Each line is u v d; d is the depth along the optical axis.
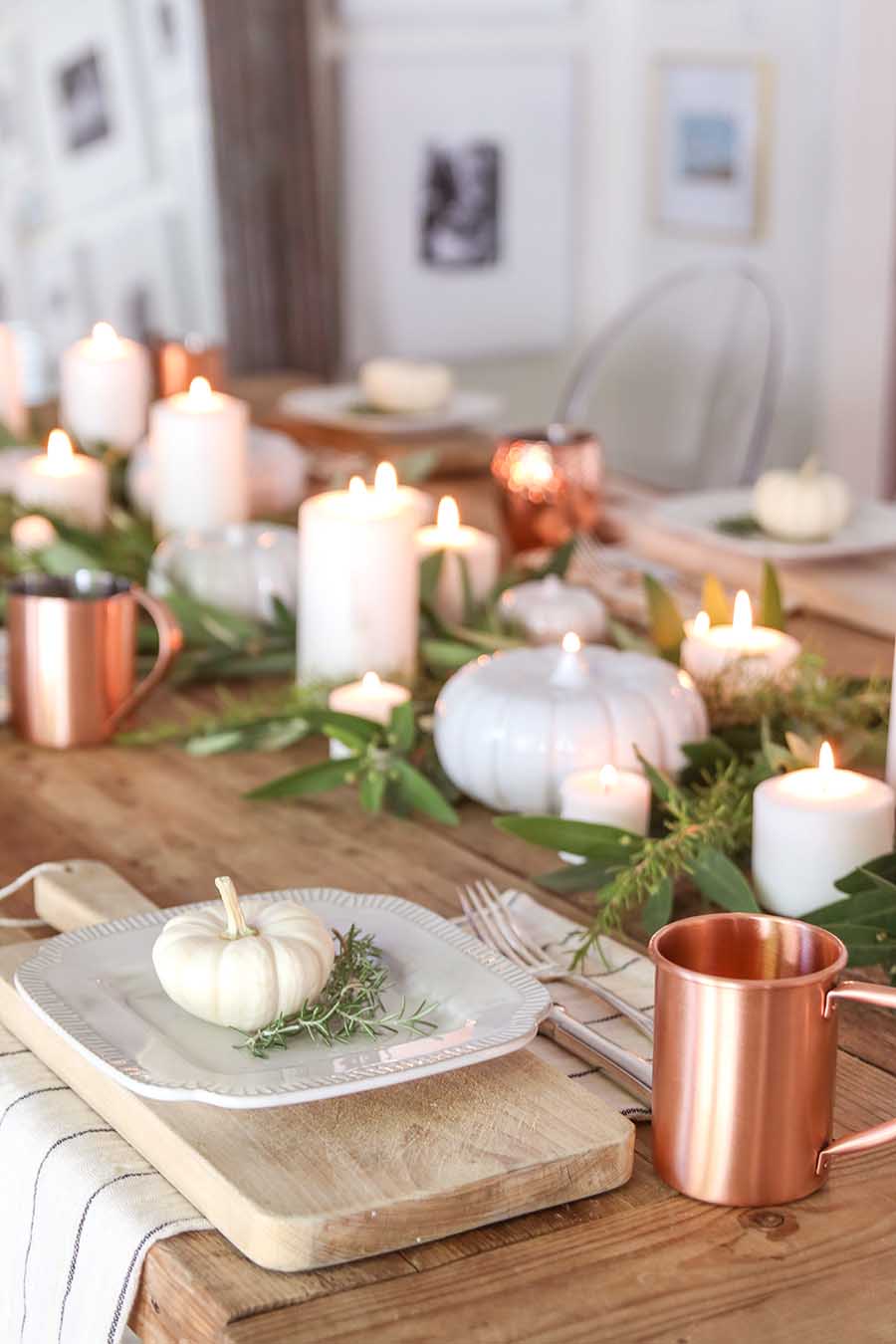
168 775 1.25
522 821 0.99
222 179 3.28
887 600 1.57
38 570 1.56
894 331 3.35
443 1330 0.63
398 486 1.83
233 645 1.43
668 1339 0.63
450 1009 0.79
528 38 3.68
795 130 3.49
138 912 0.94
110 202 3.45
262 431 1.90
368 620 1.32
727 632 1.28
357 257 3.58
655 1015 0.72
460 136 3.65
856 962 0.88
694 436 3.35
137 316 3.52
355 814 1.17
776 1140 0.70
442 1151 0.70
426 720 1.25
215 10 3.18
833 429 3.56
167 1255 0.67
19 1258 0.77
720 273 3.23
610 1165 0.71
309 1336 0.62
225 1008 0.76
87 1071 0.78
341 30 3.43
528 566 1.57
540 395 3.96
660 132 3.79
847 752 1.16
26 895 1.03
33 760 1.28
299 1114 0.72
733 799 1.06
